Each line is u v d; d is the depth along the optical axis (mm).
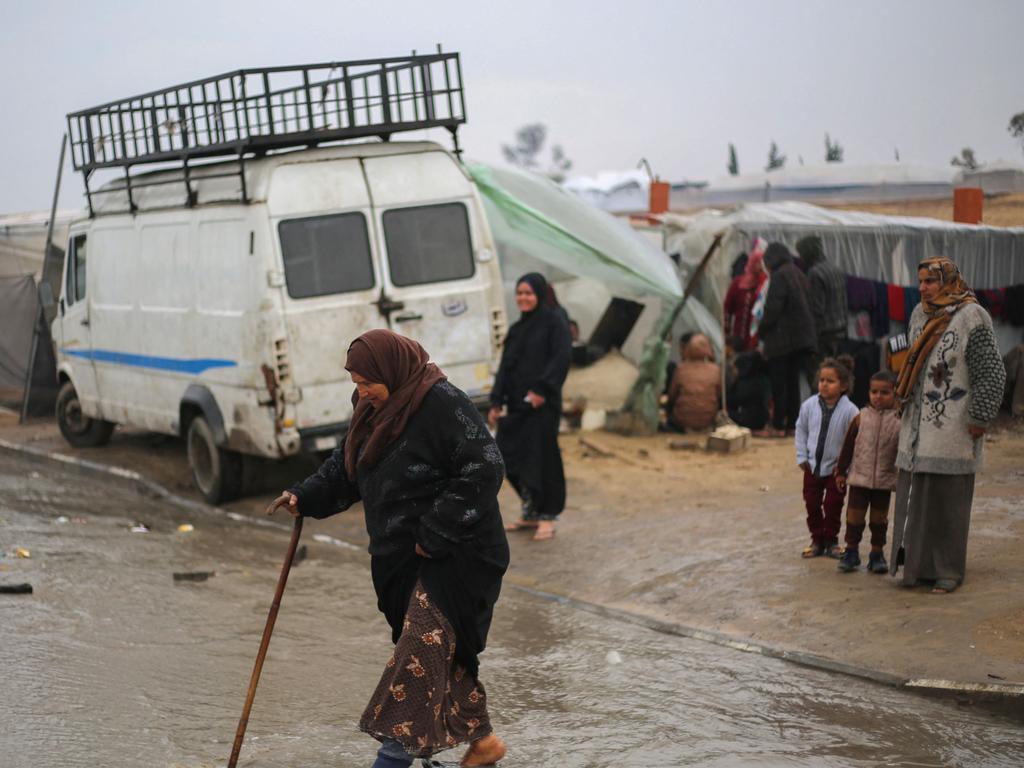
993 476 9555
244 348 9594
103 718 4840
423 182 10016
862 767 4363
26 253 18141
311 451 9617
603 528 8891
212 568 8031
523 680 5664
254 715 5027
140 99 10711
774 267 12680
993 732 4758
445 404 3975
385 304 9758
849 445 6895
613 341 13992
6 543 8461
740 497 9781
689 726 4910
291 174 9531
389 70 9977
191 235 10305
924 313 6363
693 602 6883
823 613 6332
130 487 11570
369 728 3889
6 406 17062
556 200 13336
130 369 11578
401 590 4094
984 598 6156
